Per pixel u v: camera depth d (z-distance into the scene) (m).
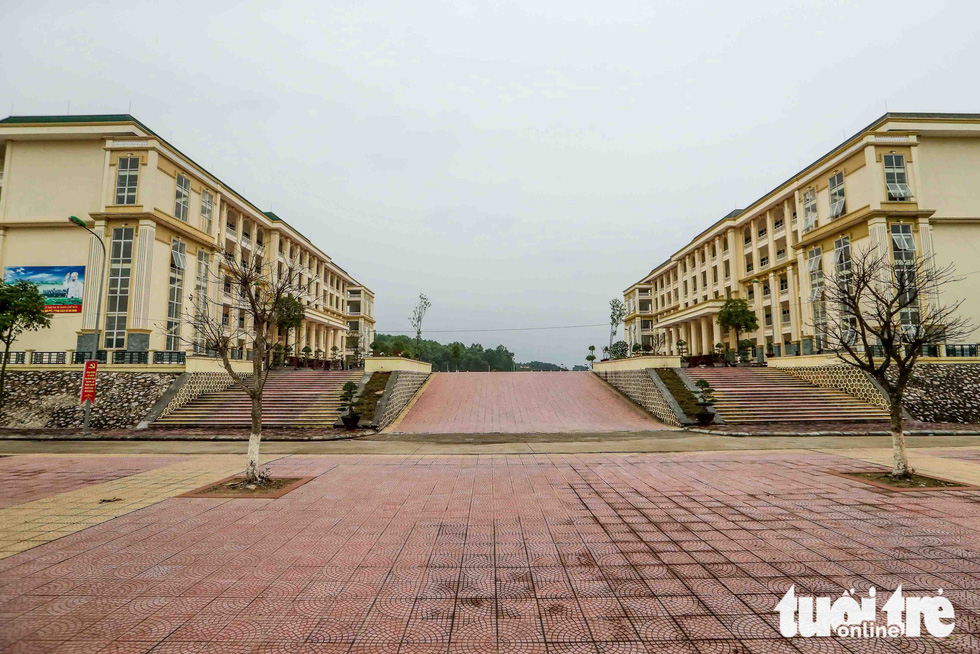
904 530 6.39
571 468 11.32
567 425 21.12
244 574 5.13
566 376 33.41
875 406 21.08
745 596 4.54
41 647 3.72
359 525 6.85
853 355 10.71
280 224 44.06
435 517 7.25
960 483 9.05
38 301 21.23
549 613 4.24
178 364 23.95
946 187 28.02
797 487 9.06
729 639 3.79
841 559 5.42
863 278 11.74
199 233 31.72
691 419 20.03
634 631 3.93
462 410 24.47
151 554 5.73
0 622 4.12
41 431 18.61
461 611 4.29
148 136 28.25
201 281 32.38
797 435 16.86
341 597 4.57
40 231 28.86
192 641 3.80
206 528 6.73
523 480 9.96
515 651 3.63
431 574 5.11
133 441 16.80
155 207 28.22
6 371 23.20
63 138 29.12
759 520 6.96
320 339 55.03
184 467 11.71
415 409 24.73
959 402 20.28
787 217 37.78
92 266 27.80
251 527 6.77
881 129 28.45
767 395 22.84
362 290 69.38
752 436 16.92
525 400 26.64
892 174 26.92
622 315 54.97
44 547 5.99
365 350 65.62
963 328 26.59
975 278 27.20
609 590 4.70
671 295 60.78
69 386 22.38
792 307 37.19
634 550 5.80
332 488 9.25
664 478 10.06
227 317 34.22
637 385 26.20
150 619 4.16
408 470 11.15
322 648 3.69
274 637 3.85
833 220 30.02
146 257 27.62
